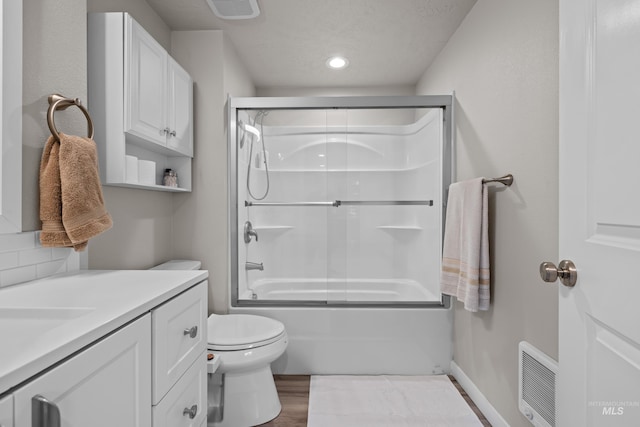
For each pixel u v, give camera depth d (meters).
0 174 0.97
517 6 1.55
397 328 2.29
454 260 1.98
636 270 0.69
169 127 1.88
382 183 2.43
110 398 0.72
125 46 1.49
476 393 1.93
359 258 2.44
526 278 1.48
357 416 1.83
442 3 2.02
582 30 0.86
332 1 2.02
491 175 1.80
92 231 1.19
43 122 1.15
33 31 1.11
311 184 2.45
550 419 1.28
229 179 2.39
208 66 2.31
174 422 1.02
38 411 0.54
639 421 0.68
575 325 0.89
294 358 2.30
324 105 2.38
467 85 2.12
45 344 0.58
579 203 0.87
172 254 2.31
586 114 0.85
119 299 0.88
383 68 2.97
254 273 2.44
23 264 1.09
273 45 2.55
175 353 1.03
